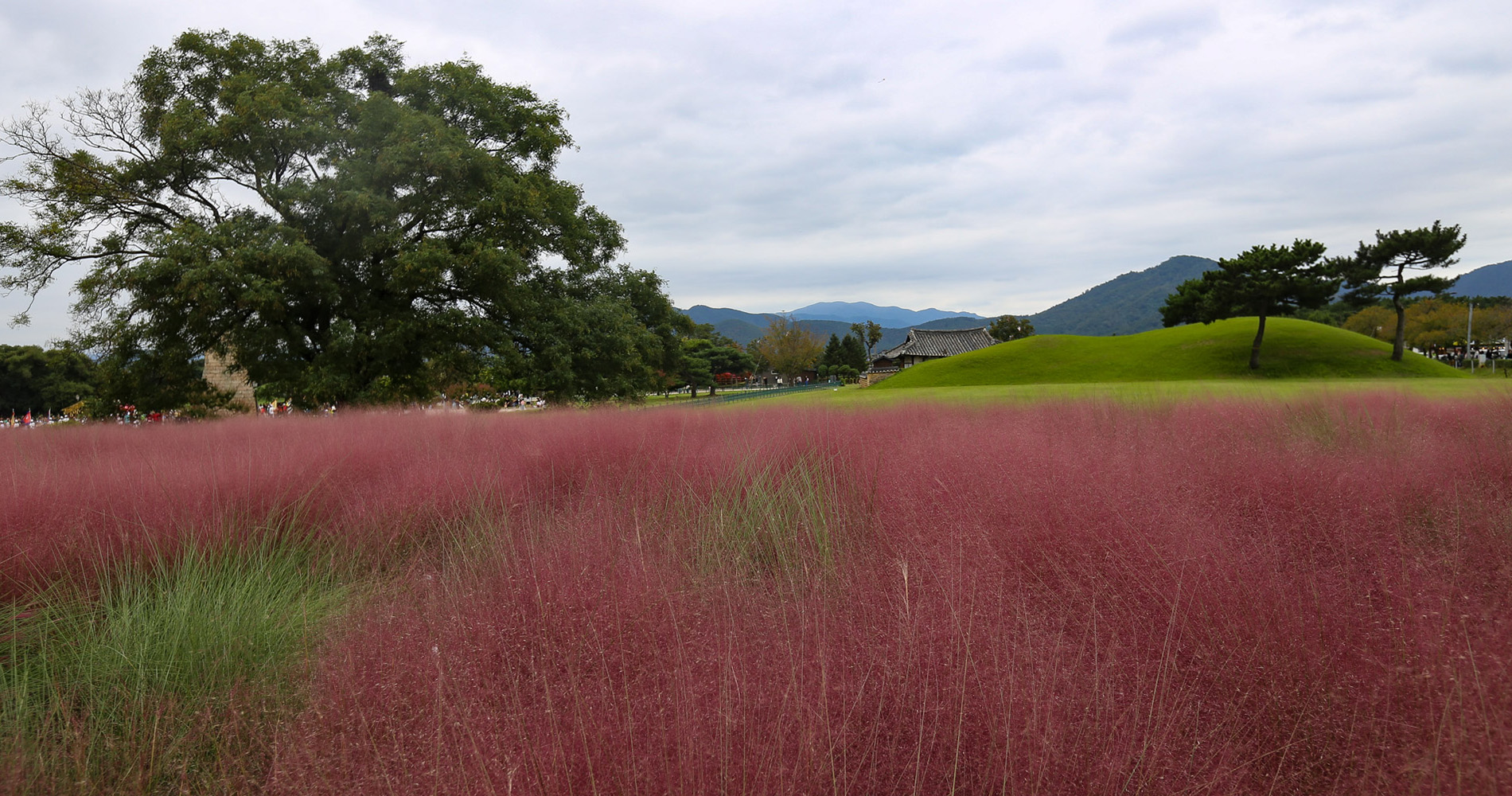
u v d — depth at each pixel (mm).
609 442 6344
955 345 99375
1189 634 2246
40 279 17328
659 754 1646
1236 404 8055
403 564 4105
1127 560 2652
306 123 17109
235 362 17031
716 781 1594
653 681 1962
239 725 2166
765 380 111562
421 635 2410
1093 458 4344
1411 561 2635
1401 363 40812
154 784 2061
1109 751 1734
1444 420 6363
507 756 1695
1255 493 3600
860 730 1812
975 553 2754
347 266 18547
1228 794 1671
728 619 2365
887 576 2648
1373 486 3570
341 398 16703
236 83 16891
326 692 2092
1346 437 5648
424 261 16797
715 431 7246
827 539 3674
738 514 4391
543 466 5883
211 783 1995
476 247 18234
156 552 3707
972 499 3494
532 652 2209
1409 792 1631
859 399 14117
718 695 1847
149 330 16344
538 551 3305
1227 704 1971
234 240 16109
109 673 2641
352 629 2559
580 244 25250
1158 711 1912
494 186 19125
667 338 28547
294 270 15562
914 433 6023
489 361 19266
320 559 4074
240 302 15094
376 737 1873
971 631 2066
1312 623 2209
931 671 1913
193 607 3041
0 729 2264
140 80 17531
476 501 4879
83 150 17281
